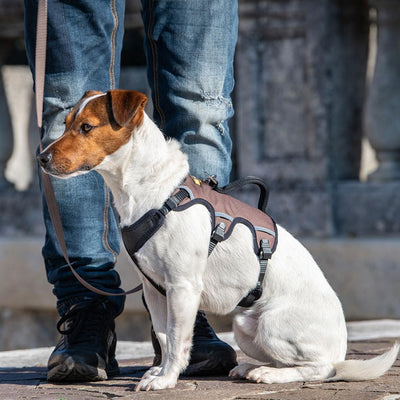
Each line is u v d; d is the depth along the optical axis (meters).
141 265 5.54
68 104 6.34
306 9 13.82
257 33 14.28
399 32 13.49
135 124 5.48
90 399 5.31
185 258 5.42
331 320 5.68
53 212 6.09
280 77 14.19
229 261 5.62
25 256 14.80
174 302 5.45
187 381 5.79
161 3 6.36
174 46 6.38
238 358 6.92
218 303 5.73
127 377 6.20
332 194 13.84
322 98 13.84
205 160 6.49
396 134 13.62
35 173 20.27
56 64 6.31
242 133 14.48
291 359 5.62
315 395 5.15
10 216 15.95
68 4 6.30
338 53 14.09
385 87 13.58
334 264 13.21
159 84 6.50
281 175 14.21
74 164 5.37
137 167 5.52
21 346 14.95
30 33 6.37
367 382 5.59
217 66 6.45
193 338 6.24
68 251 6.33
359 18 14.31
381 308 12.83
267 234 5.71
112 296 6.32
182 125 6.45
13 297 14.90
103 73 6.47
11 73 20.34
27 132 20.72
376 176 13.97
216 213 5.59
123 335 13.98
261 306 5.73
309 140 13.99
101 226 6.44
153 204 5.47
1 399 5.40
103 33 6.41
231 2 6.54
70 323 6.14
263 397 5.13
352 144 14.56
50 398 5.37
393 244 12.77
